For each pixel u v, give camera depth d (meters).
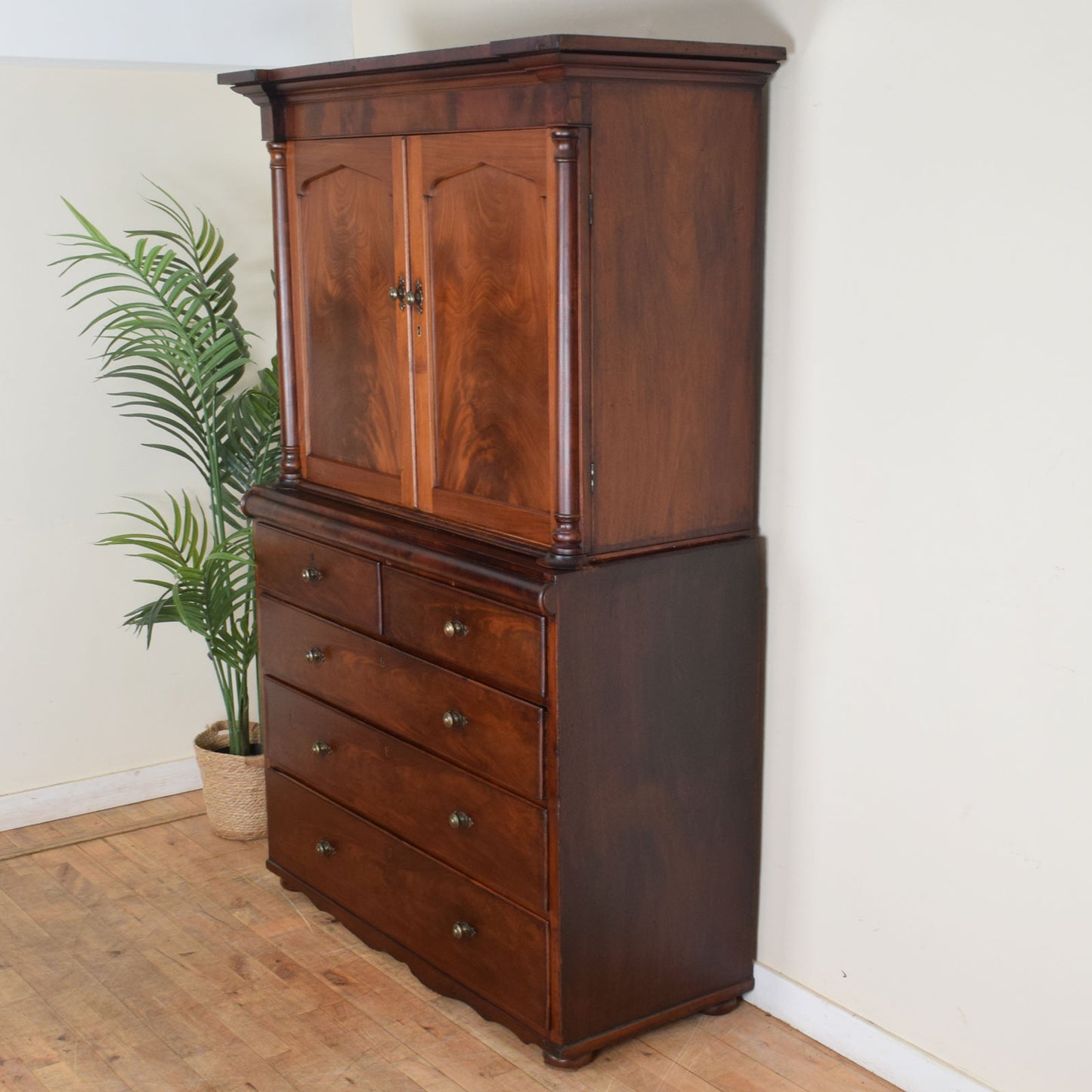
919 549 2.31
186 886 3.30
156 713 3.79
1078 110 1.98
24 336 3.44
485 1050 2.62
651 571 2.40
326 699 2.98
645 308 2.31
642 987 2.58
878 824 2.46
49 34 2.87
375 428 2.78
